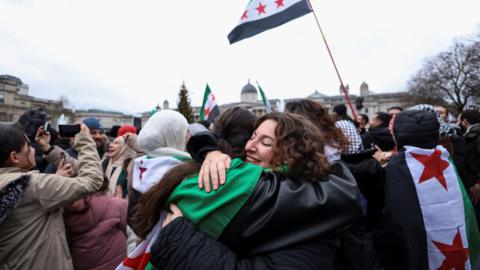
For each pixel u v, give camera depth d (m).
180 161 2.01
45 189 2.04
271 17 5.87
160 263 1.04
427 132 2.15
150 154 2.21
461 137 4.05
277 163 1.22
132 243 2.13
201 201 1.06
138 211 1.28
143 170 2.05
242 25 6.03
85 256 2.47
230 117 1.89
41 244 2.04
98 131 5.20
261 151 1.32
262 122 1.43
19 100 50.72
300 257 1.01
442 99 34.72
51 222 2.13
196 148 1.37
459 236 2.02
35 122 2.68
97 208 2.56
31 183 2.03
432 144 2.17
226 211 1.04
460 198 2.12
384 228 2.18
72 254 2.46
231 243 1.04
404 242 2.04
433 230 2.02
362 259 1.51
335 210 1.07
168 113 2.41
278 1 5.89
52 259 2.09
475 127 3.84
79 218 2.46
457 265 2.00
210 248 1.00
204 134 1.36
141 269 1.21
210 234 1.05
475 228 2.20
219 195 1.06
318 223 1.05
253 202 1.04
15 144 2.08
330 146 1.81
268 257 1.01
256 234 1.01
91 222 2.50
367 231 2.57
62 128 2.45
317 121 1.89
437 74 34.16
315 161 1.20
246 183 1.07
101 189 2.71
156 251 1.05
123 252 2.67
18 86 59.22
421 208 2.05
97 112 81.62
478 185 3.69
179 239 1.02
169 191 1.21
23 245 1.99
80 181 2.22
